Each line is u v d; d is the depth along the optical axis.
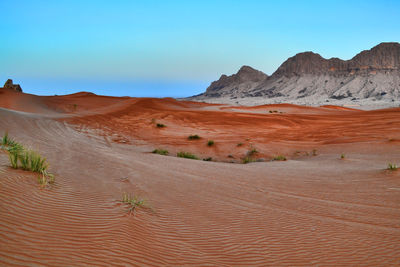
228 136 25.88
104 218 4.43
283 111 66.69
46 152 9.73
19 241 3.23
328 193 8.15
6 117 20.34
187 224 4.99
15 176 5.29
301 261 4.10
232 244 4.46
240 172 11.02
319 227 5.49
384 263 4.17
